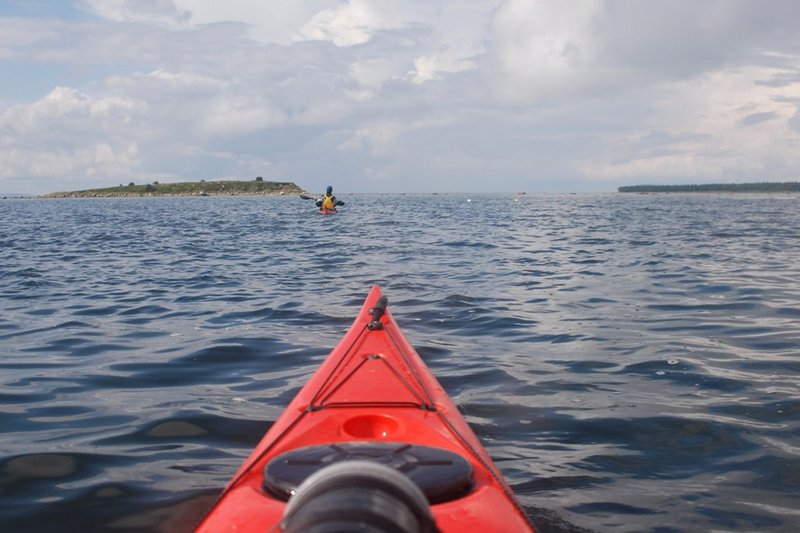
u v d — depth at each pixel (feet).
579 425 14.32
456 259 42.65
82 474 12.06
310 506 4.91
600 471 12.21
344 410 10.66
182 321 24.75
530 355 19.69
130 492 11.38
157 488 11.53
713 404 15.46
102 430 14.16
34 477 11.94
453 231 67.31
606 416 14.78
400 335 14.97
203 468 12.32
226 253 47.16
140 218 96.48
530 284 32.37
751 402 15.55
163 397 16.26
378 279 34.04
